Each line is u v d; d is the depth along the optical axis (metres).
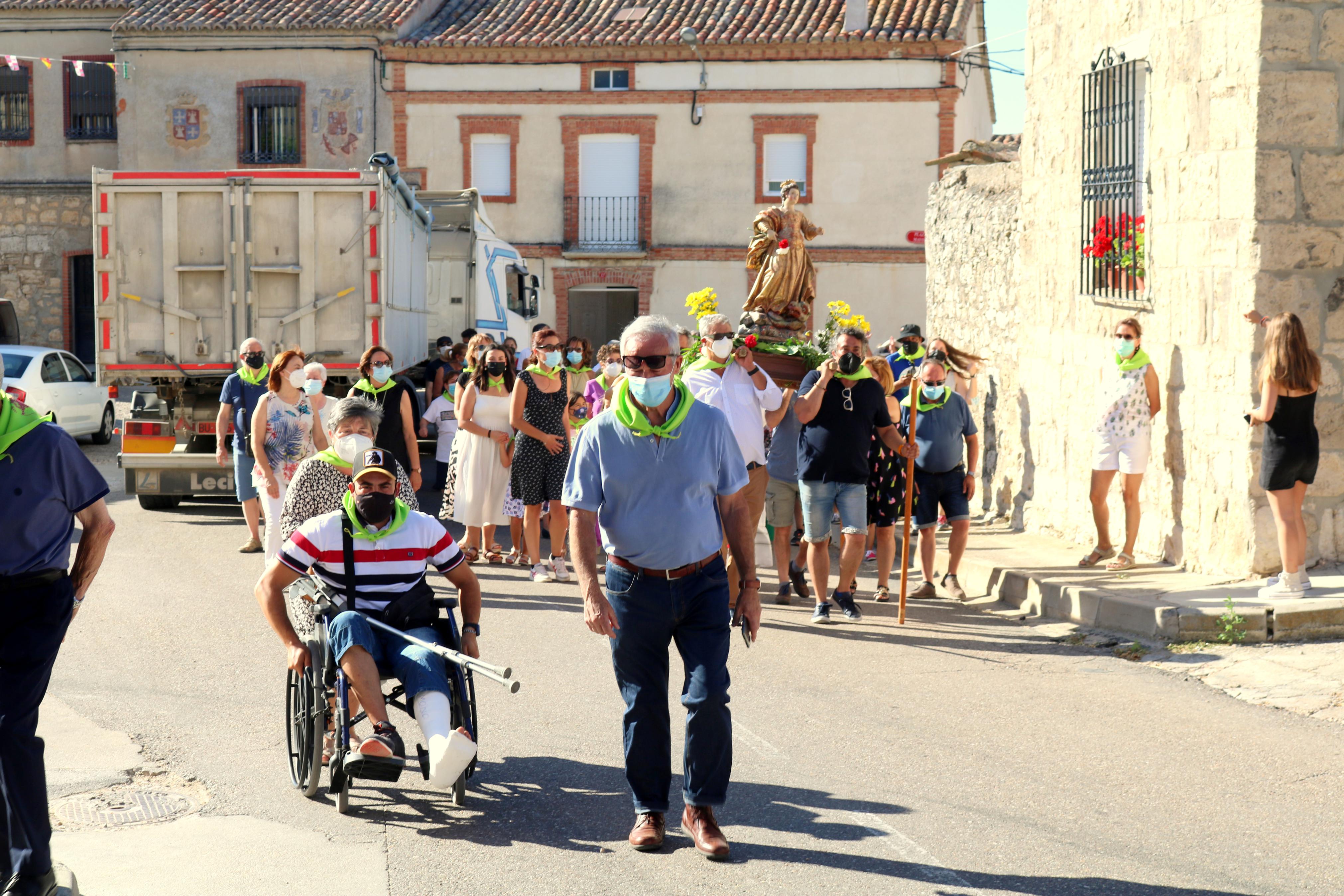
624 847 5.09
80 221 32.06
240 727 6.61
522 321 22.05
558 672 7.79
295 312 13.97
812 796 5.65
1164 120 9.93
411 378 18.70
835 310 11.26
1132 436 9.78
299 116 31.34
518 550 11.62
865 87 30.41
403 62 31.23
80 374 21.83
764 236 11.33
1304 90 8.81
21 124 32.06
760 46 30.47
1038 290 12.36
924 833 5.20
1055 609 9.27
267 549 9.81
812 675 7.75
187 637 8.58
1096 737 6.47
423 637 5.44
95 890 4.63
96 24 31.70
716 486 5.18
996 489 13.70
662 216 31.34
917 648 8.42
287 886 4.68
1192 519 9.67
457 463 11.55
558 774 5.96
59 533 4.44
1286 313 8.18
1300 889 4.64
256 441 9.66
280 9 31.58
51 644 4.39
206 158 31.41
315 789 5.54
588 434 5.13
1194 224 9.55
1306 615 8.07
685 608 5.11
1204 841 5.10
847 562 9.25
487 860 4.94
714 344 8.88
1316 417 8.93
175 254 13.86
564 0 32.97
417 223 17.17
